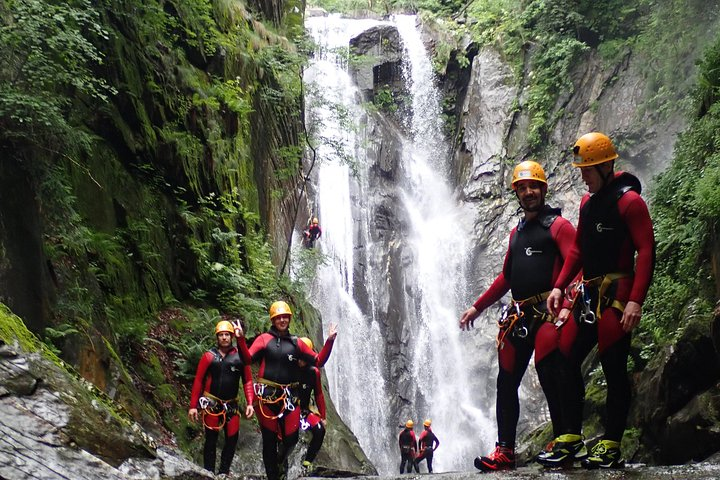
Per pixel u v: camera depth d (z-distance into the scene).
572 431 5.78
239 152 15.80
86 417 4.60
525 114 31.77
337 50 22.06
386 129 33.59
